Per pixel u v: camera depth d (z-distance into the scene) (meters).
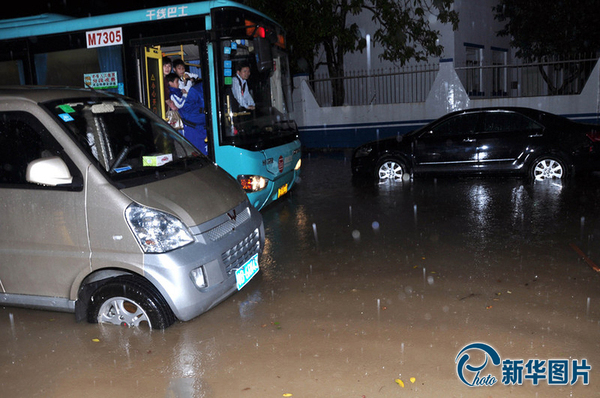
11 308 4.95
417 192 9.48
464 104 15.62
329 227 7.42
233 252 4.54
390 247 6.35
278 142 8.15
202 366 3.74
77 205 4.13
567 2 16.14
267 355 3.85
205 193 4.56
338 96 17.66
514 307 4.48
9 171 4.36
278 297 4.95
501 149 9.74
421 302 4.67
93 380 3.62
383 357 3.75
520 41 17.92
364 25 18.42
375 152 10.66
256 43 7.24
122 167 4.38
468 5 17.69
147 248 4.01
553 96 14.89
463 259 5.77
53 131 4.27
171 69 8.34
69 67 8.09
